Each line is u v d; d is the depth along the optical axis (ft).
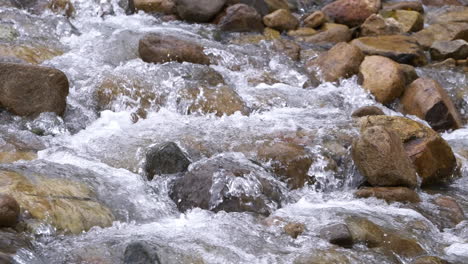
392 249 34.30
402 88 54.80
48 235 32.17
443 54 63.77
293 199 39.55
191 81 50.70
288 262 31.58
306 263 31.60
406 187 40.96
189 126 46.01
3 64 43.70
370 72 55.77
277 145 43.01
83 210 33.88
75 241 31.96
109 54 54.70
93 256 30.71
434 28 68.69
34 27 56.80
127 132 44.47
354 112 50.39
